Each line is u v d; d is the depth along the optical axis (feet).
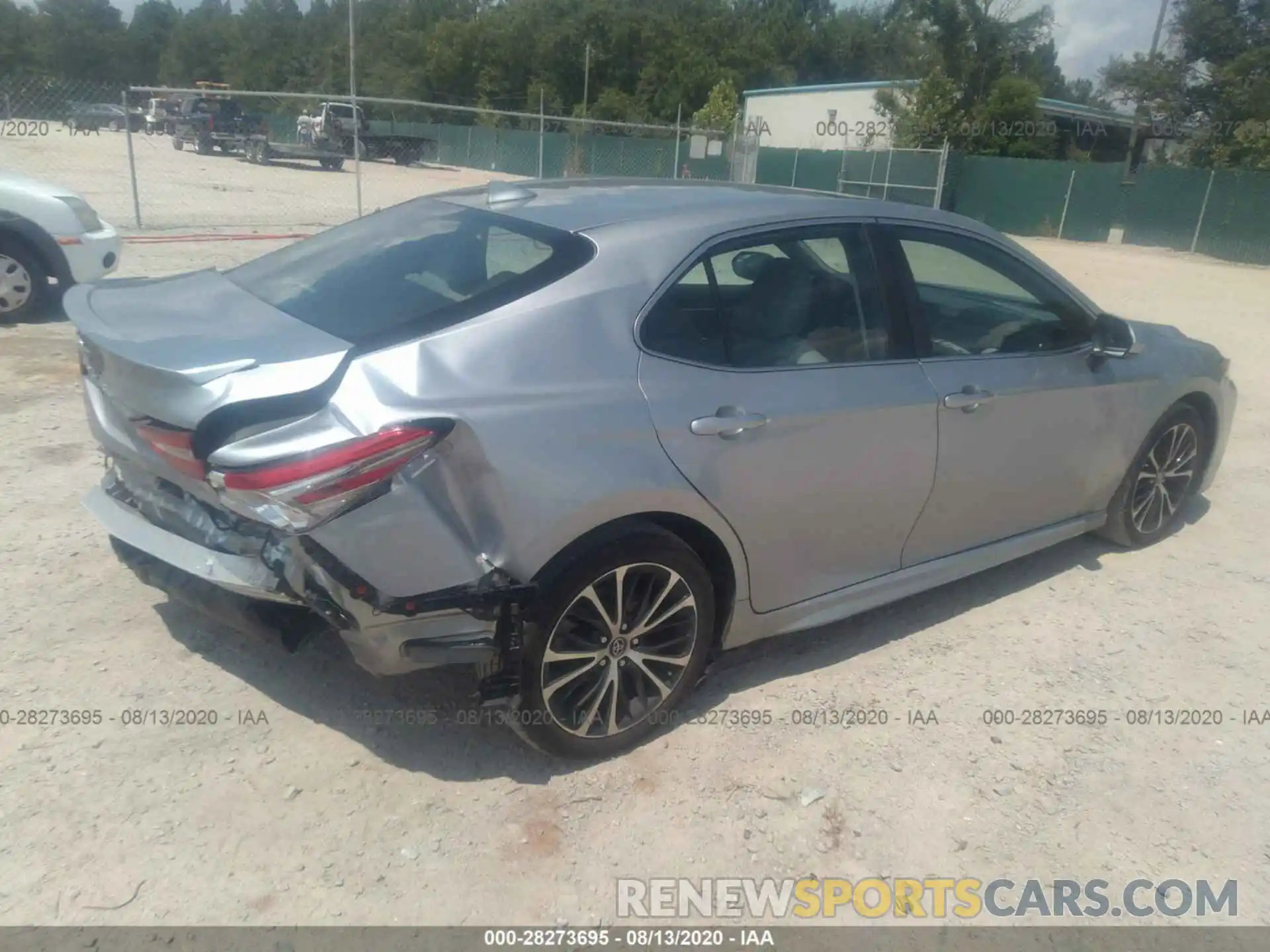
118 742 10.11
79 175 75.87
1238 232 81.61
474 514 8.96
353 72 53.47
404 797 9.68
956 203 99.45
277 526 8.36
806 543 11.40
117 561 13.62
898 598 12.76
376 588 8.63
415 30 225.15
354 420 8.50
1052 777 10.68
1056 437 13.82
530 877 8.88
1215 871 9.53
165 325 9.77
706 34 216.13
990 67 111.65
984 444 12.80
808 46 229.86
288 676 11.39
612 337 9.89
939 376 12.28
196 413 8.55
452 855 9.04
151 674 11.24
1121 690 12.41
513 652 9.35
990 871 9.36
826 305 11.62
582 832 9.45
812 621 11.91
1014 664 12.87
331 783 9.78
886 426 11.62
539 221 10.85
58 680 11.01
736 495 10.46
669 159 94.68
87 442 17.95
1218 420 16.87
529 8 216.95
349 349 8.97
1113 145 125.18
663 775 10.30
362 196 73.67
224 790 9.58
